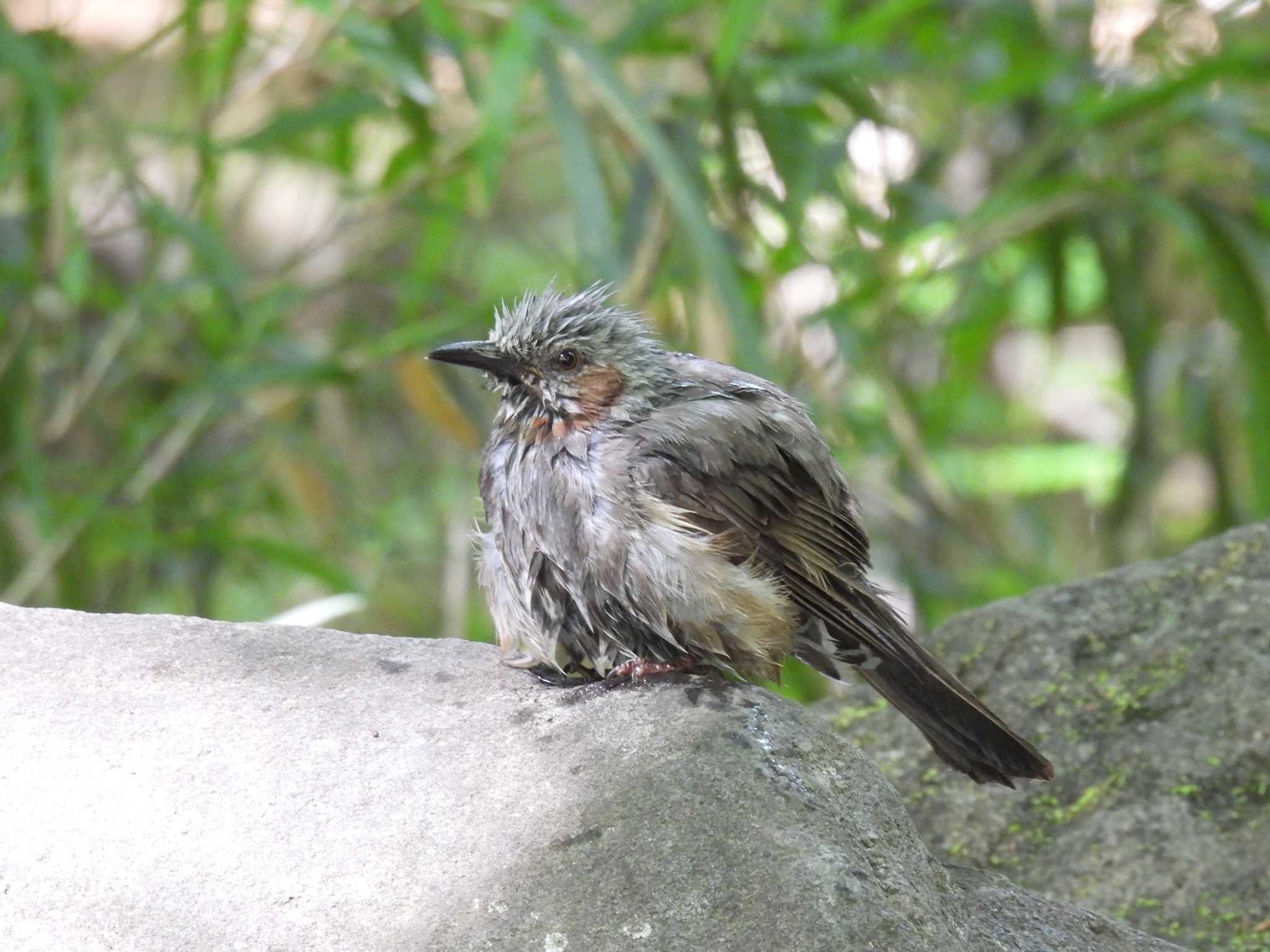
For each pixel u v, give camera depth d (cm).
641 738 639
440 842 597
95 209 1435
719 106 1180
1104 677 884
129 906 574
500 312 830
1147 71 1349
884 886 591
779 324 1263
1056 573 1595
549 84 1035
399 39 1188
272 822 604
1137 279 1409
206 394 1217
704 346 1136
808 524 778
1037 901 687
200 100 1283
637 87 1453
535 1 1083
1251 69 1114
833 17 1208
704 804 604
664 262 1188
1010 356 1953
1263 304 1218
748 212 1200
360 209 1409
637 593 727
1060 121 1271
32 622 700
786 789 612
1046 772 738
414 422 1600
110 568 1459
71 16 1384
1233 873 801
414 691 675
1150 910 799
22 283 1196
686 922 564
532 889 579
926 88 1420
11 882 580
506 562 769
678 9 1153
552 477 752
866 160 1387
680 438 750
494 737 645
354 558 1555
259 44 1341
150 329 1374
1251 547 910
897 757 901
